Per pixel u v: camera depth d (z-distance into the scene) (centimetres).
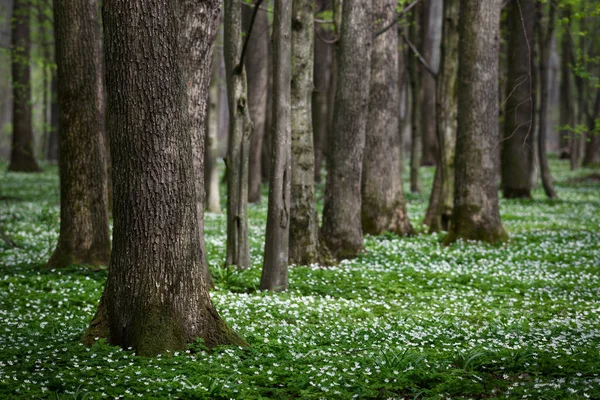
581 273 1439
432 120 5084
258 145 2970
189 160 802
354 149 1595
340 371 746
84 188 1372
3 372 694
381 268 1481
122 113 770
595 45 4594
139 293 790
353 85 1572
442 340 911
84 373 703
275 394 676
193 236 812
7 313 1013
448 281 1370
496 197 1862
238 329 923
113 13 759
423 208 2825
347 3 1555
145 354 772
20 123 4234
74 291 1179
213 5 1091
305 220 1486
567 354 816
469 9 1823
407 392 702
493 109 1838
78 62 1333
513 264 1549
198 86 1100
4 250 1612
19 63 3928
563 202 3003
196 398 654
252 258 1552
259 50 2873
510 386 705
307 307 1079
